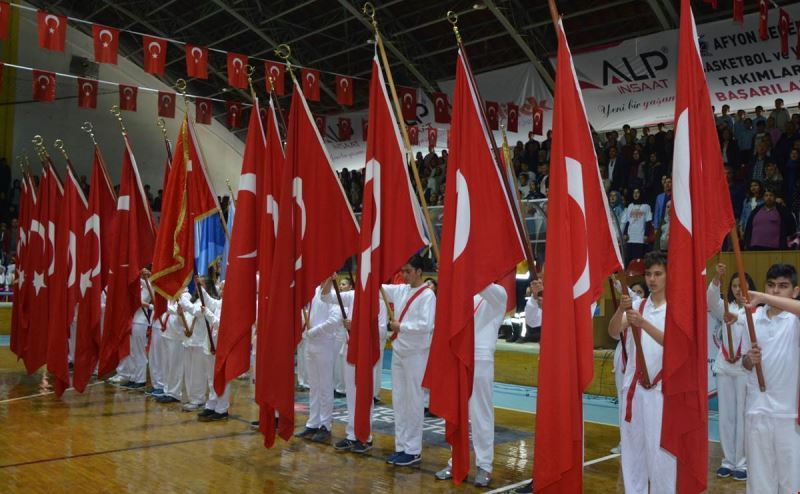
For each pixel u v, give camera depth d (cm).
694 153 398
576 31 1758
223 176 2617
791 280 449
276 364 632
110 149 2408
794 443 434
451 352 529
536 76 1808
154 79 2491
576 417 404
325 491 553
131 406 920
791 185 1235
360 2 1747
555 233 419
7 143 2231
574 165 427
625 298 439
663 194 1271
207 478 585
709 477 616
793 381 438
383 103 629
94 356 990
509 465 648
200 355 873
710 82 1506
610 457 686
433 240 574
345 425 820
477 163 526
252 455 668
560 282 412
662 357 431
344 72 2170
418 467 634
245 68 1366
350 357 615
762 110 1391
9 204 2134
